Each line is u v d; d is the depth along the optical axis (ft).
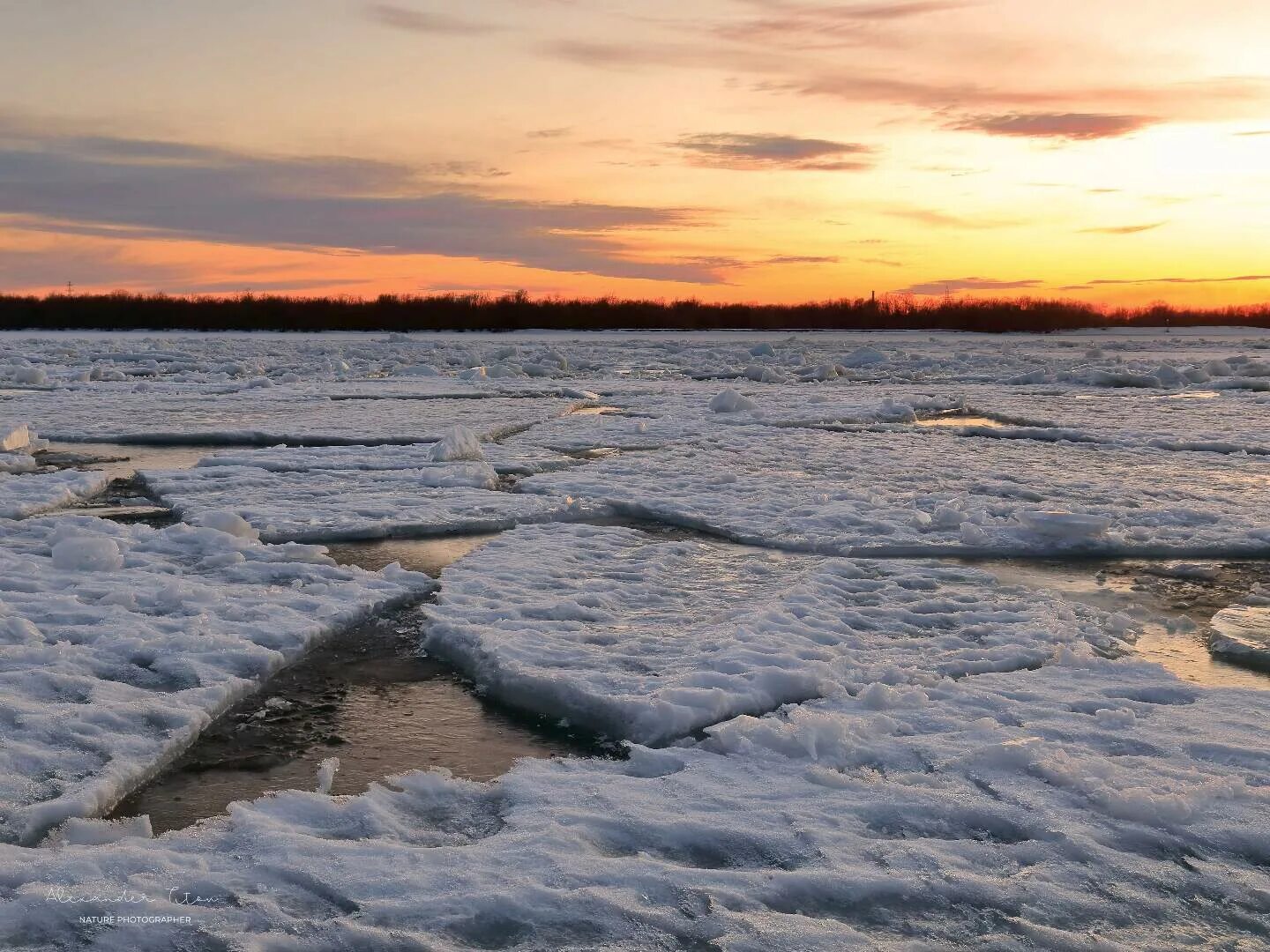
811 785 12.98
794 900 10.54
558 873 10.78
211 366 101.71
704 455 42.37
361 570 23.31
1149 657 18.66
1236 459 41.37
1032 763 13.33
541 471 39.45
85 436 48.03
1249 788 12.66
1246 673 17.85
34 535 26.45
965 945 9.89
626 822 11.96
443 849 11.30
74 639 17.90
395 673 17.76
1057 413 60.44
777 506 31.12
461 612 20.13
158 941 9.61
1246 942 9.98
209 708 15.44
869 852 11.39
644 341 172.76
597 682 16.35
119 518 30.48
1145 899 10.61
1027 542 26.68
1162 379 82.89
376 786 13.06
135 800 13.15
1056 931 10.01
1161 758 13.69
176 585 20.68
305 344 149.38
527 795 12.75
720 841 11.67
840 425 54.13
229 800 13.25
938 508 29.07
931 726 14.73
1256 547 26.18
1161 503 31.91
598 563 24.54
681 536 28.27
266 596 21.03
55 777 12.94
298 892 10.48
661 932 9.95
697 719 15.10
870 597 21.63
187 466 41.06
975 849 11.50
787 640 18.28
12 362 106.01
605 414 60.85
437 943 9.70
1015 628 19.47
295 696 16.66
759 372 93.40
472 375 89.30
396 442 47.32
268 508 30.83
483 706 16.42
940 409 64.34
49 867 10.62
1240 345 165.07
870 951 9.69
